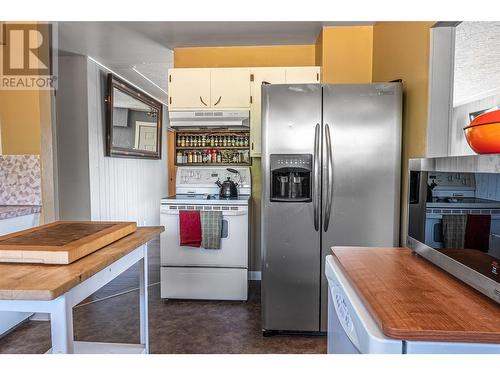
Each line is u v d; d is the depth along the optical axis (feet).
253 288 11.54
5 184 9.37
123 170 17.54
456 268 3.73
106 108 14.92
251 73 10.67
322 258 8.16
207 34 11.00
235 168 11.82
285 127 8.05
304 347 7.77
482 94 6.89
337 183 8.05
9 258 4.08
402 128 8.25
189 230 10.05
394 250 5.12
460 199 3.64
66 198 13.89
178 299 10.55
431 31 6.81
